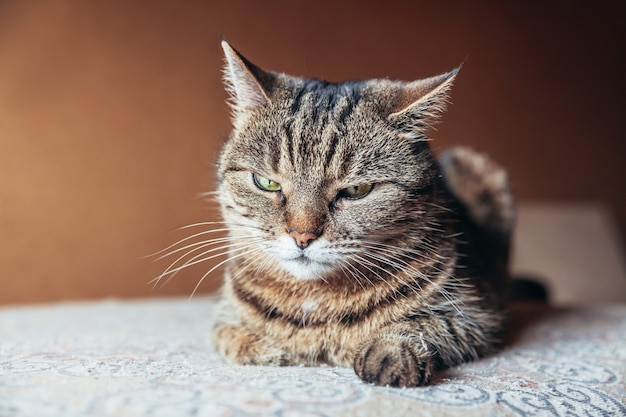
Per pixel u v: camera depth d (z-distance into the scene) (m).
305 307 0.41
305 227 0.39
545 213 0.95
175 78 0.86
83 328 0.51
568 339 0.49
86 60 0.84
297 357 0.42
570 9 0.99
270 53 0.89
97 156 0.84
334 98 0.43
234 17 0.88
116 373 0.35
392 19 0.94
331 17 0.92
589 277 0.87
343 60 0.92
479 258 0.50
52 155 0.83
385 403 0.32
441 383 0.36
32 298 0.81
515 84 0.98
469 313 0.43
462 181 0.59
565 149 0.99
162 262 0.85
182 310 0.62
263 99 0.43
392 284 0.41
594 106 1.00
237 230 0.44
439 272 0.42
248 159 0.42
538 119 0.98
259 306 0.42
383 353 0.35
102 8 0.85
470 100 0.96
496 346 0.45
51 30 0.83
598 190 1.01
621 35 1.01
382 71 0.93
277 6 0.90
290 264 0.41
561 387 0.37
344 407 0.31
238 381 0.34
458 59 0.95
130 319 0.56
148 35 0.86
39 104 0.83
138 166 0.85
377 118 0.42
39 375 0.34
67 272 0.83
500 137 0.97
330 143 0.40
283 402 0.31
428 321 0.41
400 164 0.41
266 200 0.41
